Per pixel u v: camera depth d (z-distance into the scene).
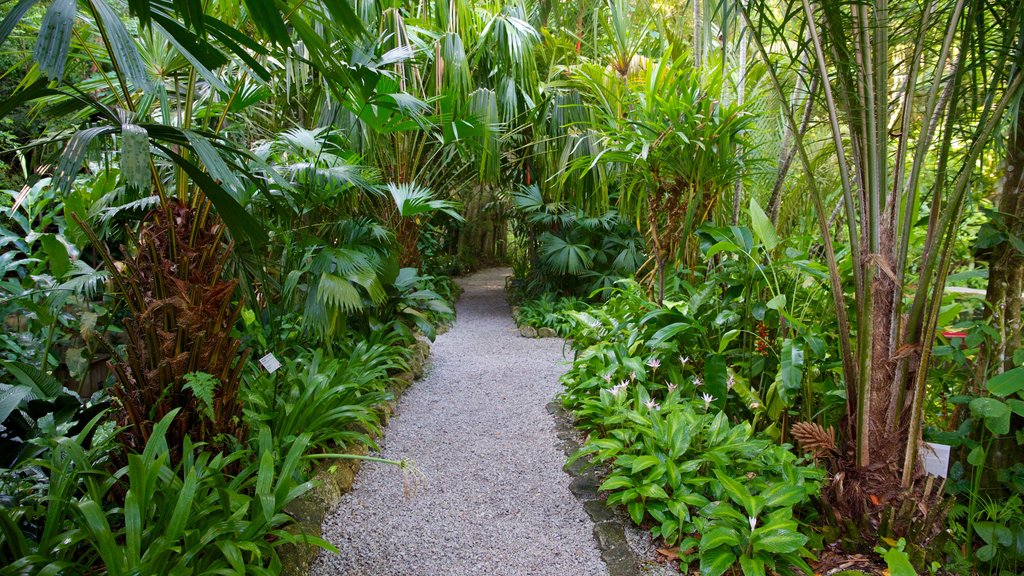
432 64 4.59
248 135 3.45
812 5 1.90
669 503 1.92
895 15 1.71
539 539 1.99
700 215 3.36
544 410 3.32
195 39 1.30
